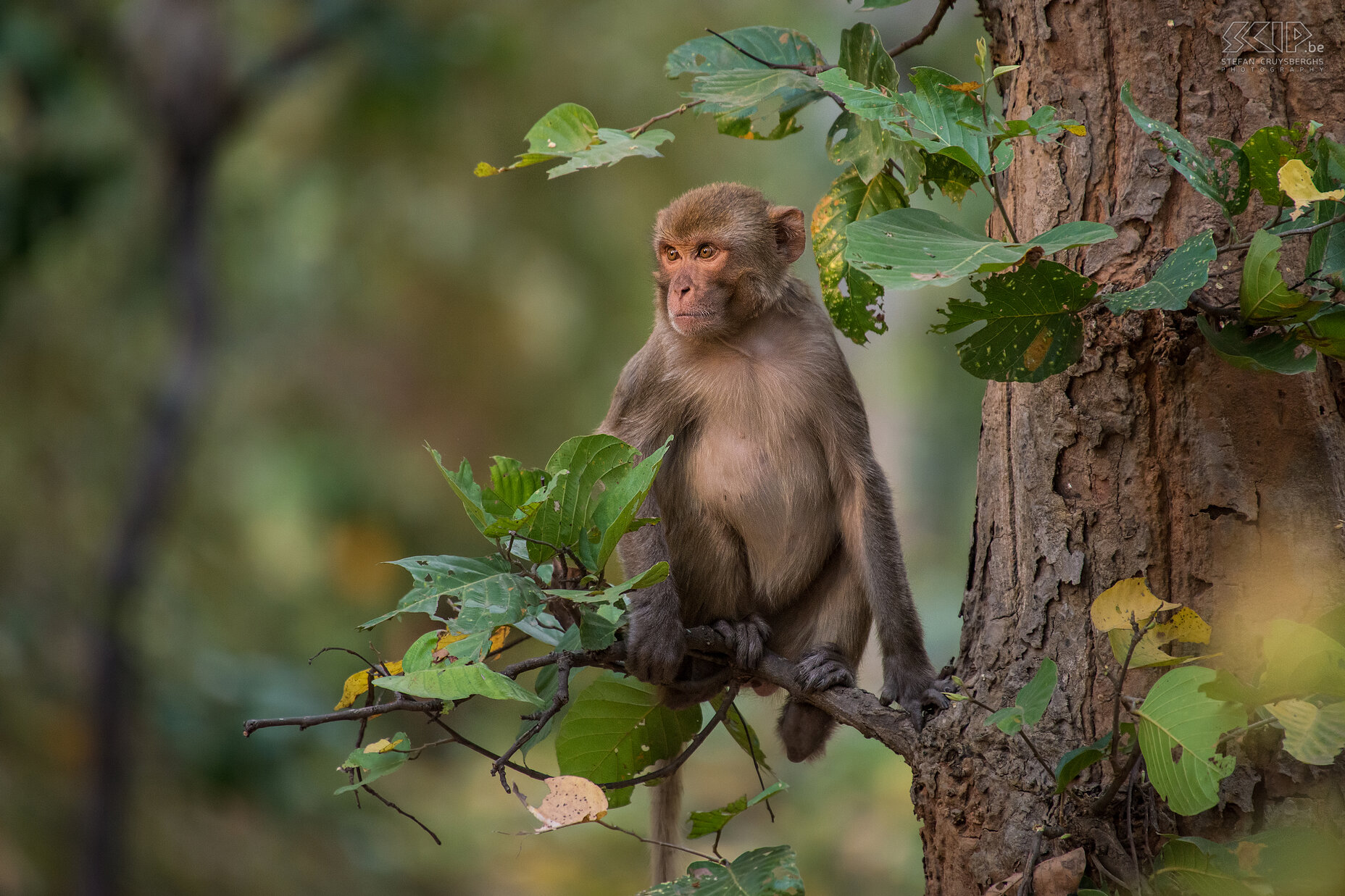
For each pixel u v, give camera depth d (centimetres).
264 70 1633
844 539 982
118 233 1731
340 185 1977
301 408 2067
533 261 2158
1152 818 627
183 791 1557
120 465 1695
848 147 765
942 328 635
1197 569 661
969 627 738
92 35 1571
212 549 1847
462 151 2008
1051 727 668
